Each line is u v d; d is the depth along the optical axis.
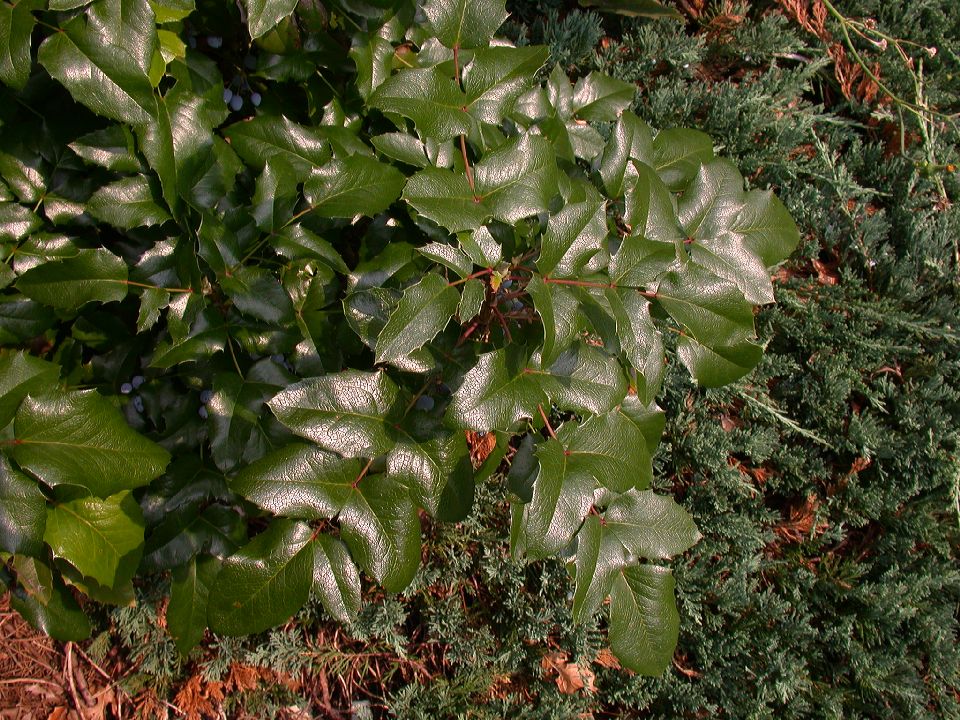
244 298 0.48
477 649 0.74
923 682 0.81
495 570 0.73
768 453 0.80
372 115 0.57
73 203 0.50
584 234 0.42
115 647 0.73
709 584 0.79
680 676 0.80
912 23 0.93
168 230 0.52
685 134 0.55
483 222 0.43
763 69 0.92
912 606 0.81
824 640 0.80
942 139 0.91
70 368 0.55
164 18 0.45
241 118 0.58
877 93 0.92
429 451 0.43
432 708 0.73
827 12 0.90
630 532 0.48
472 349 0.47
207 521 0.54
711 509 0.80
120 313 0.57
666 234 0.46
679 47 0.82
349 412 0.42
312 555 0.44
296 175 0.51
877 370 0.86
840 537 0.82
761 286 0.51
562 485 0.42
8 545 0.41
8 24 0.39
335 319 0.52
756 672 0.78
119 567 0.49
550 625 0.74
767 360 0.83
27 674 0.71
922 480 0.83
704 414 0.81
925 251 0.86
